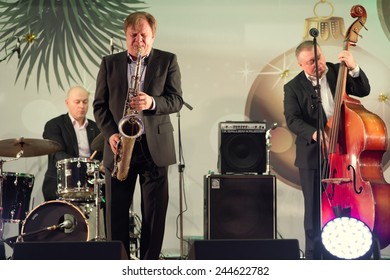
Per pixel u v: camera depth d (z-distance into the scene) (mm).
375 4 7516
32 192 7488
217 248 3523
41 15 7578
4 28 7535
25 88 7527
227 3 7562
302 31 7531
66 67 7562
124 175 4738
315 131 6426
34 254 3506
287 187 7449
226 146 6055
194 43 7551
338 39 7516
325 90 6766
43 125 7539
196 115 7520
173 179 7461
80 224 6543
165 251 7371
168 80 4914
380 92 7484
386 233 5695
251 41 7547
